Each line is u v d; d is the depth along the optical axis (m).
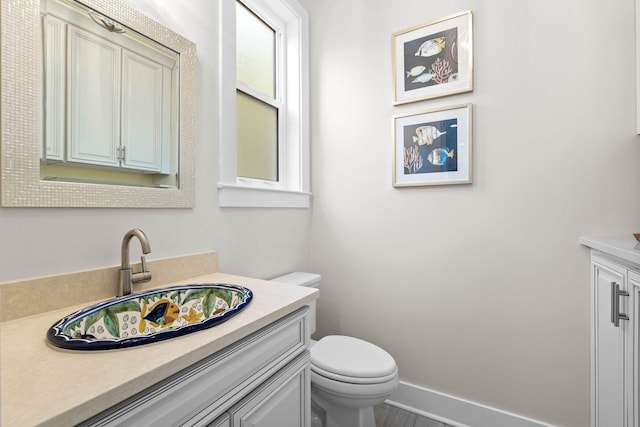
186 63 1.14
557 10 1.32
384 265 1.72
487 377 1.46
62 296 0.79
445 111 1.54
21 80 0.72
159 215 1.06
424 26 1.59
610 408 1.03
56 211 0.80
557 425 1.32
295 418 0.88
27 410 0.39
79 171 0.84
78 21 0.83
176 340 0.60
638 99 1.18
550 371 1.34
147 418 0.51
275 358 0.81
